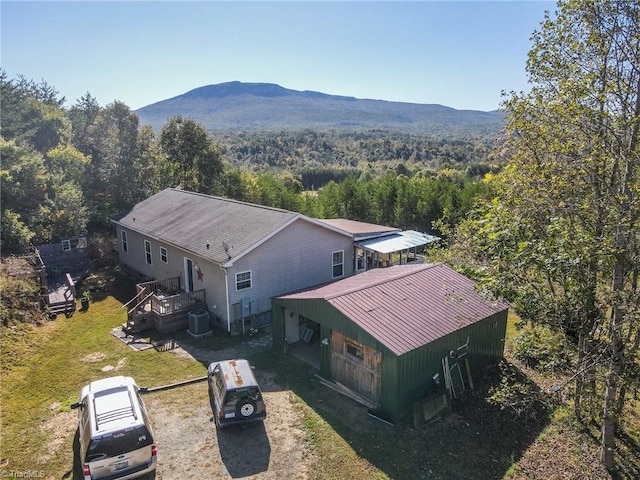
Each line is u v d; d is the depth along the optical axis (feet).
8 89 123.95
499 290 33.01
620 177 30.83
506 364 49.37
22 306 59.62
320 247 69.62
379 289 47.21
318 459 34.60
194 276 65.98
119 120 117.29
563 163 31.71
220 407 36.52
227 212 73.36
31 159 90.74
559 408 38.32
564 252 28.84
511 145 35.09
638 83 29.12
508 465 34.14
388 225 125.29
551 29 31.99
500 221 33.73
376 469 33.55
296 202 129.59
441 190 118.42
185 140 129.70
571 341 34.19
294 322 54.29
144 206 90.63
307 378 46.88
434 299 47.01
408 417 39.63
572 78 31.65
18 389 44.24
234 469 33.53
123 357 51.62
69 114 152.97
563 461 34.58
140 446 30.50
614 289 29.91
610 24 29.58
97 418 31.09
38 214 86.22
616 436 37.78
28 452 35.35
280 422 39.22
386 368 38.99
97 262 91.56
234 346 55.06
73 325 60.90
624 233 28.22
